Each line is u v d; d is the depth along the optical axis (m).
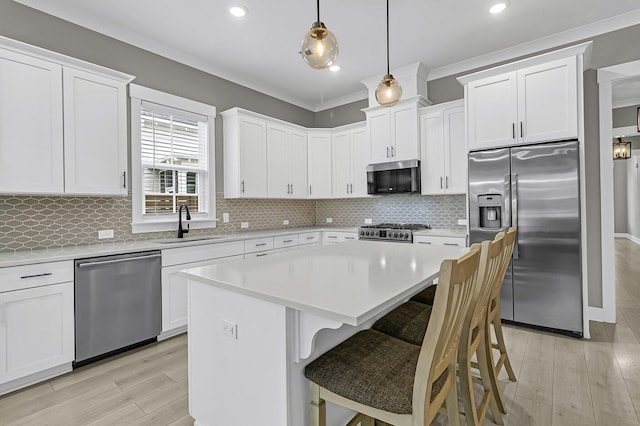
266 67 3.87
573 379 2.09
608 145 3.02
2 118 2.13
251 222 4.30
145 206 3.27
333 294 1.17
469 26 3.03
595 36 3.05
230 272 1.55
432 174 3.81
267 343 1.27
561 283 2.73
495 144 3.05
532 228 2.84
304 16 2.84
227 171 3.92
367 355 1.24
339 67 3.89
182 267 2.92
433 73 4.02
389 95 2.16
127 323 2.54
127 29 3.02
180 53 3.47
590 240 3.14
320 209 5.31
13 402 1.92
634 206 8.80
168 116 3.44
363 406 1.07
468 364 1.39
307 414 1.29
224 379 1.45
